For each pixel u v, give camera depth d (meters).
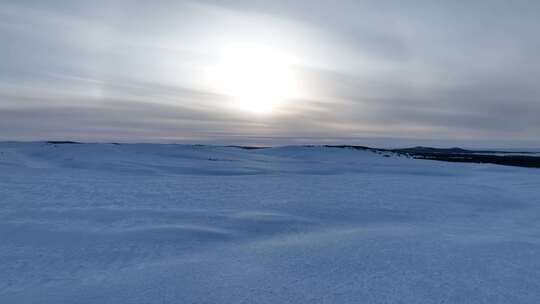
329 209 23.45
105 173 43.56
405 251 14.23
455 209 24.56
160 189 30.31
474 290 10.50
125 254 14.05
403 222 20.53
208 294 10.23
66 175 39.56
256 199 26.52
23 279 11.47
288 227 18.73
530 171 57.91
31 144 79.75
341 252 14.09
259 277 11.48
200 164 59.25
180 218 19.75
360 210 23.44
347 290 10.46
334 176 47.03
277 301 9.77
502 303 9.68
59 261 13.16
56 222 18.22
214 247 15.17
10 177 35.91
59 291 10.54
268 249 14.70
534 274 11.80
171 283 11.05
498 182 42.25
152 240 15.80
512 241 15.87
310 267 12.40
